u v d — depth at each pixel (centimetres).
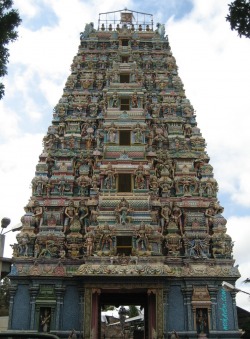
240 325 4275
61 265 3856
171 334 3612
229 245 4019
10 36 1697
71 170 4406
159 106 4912
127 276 3606
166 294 3756
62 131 4738
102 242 3838
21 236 3988
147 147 4509
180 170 4409
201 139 4647
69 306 3769
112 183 4169
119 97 4753
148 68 5303
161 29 5697
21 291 3819
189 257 3922
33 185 4294
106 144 4428
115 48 5472
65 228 4091
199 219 4131
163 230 4097
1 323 4766
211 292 3800
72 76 5172
